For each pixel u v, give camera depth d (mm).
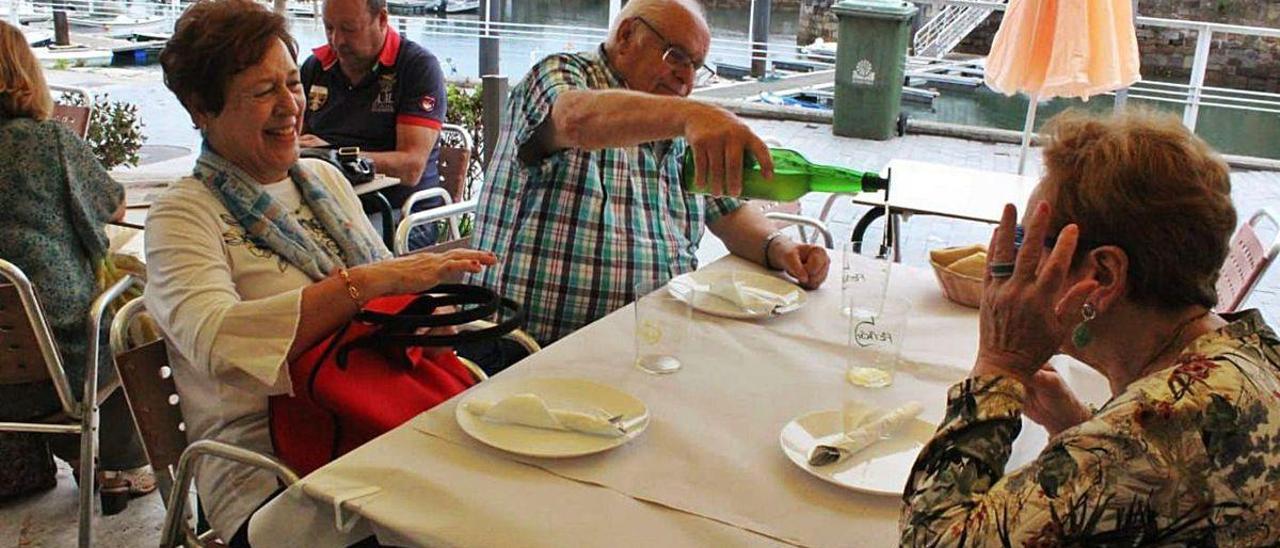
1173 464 933
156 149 6543
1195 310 1065
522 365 1628
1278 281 4680
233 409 1666
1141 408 952
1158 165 1030
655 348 1661
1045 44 4418
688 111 1592
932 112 9680
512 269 2139
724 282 1935
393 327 1594
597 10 16453
